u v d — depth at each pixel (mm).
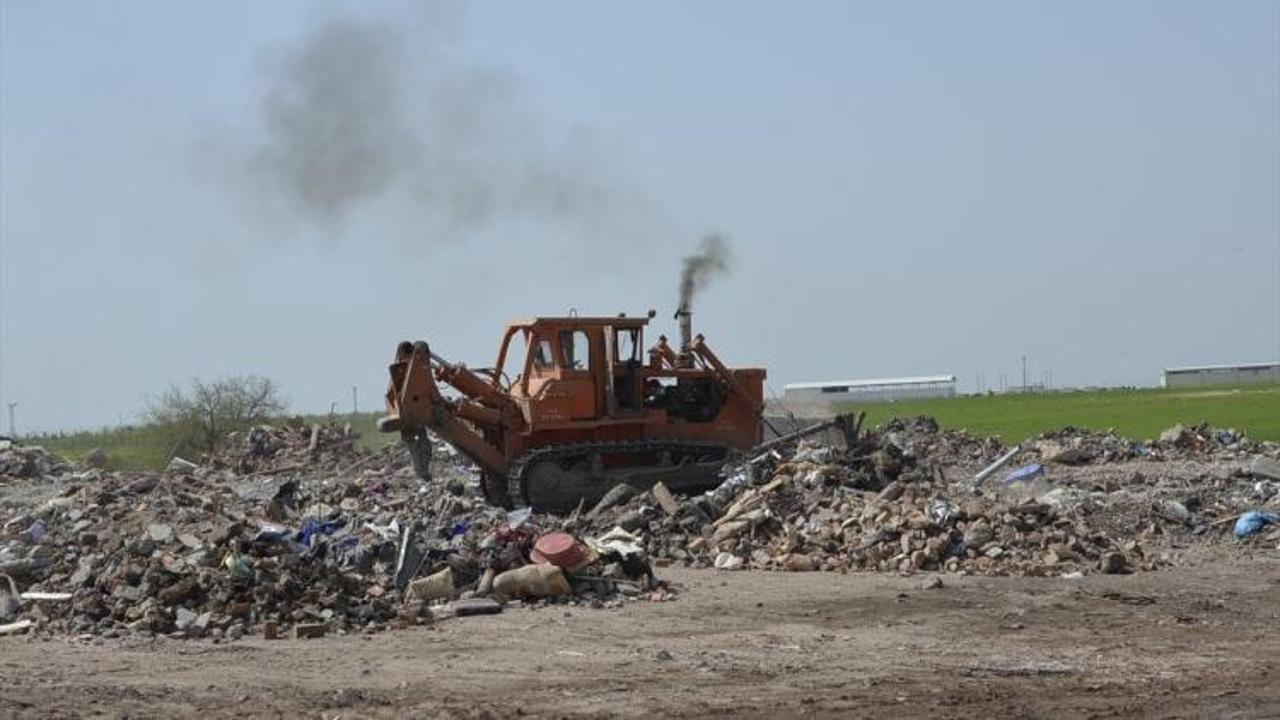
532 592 20156
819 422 30906
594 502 30109
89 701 13727
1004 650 16812
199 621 17812
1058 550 23484
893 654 16578
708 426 31609
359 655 16469
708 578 22406
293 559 19172
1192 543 26219
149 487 30781
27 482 39938
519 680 15023
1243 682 14820
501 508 29234
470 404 30375
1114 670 15570
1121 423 70688
